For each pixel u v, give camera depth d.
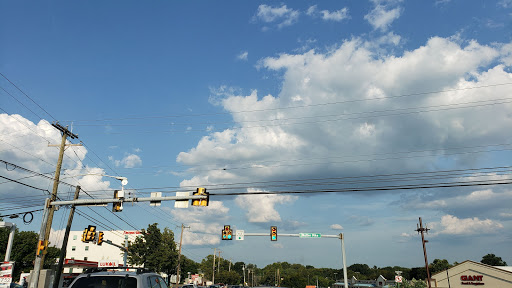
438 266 112.44
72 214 28.31
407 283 56.97
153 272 9.15
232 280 133.62
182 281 110.75
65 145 27.64
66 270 55.62
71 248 84.38
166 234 62.47
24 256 55.88
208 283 114.50
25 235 56.91
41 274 22.19
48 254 59.56
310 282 132.62
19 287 23.62
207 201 21.75
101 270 7.86
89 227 31.42
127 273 7.53
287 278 134.62
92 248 83.69
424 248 49.47
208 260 165.38
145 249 59.19
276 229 34.88
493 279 56.47
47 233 25.33
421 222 50.19
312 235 35.56
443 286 59.94
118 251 83.06
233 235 34.62
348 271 188.12
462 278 58.72
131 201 21.92
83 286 7.28
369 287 95.06
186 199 21.83
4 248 54.41
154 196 22.02
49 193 25.05
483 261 126.75
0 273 21.77
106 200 22.03
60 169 27.19
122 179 22.42
